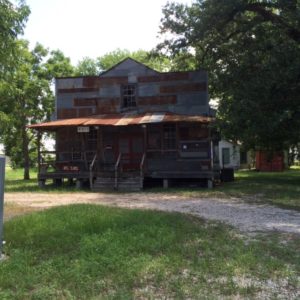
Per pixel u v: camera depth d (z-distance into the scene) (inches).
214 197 730.2
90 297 227.1
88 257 299.1
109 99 1063.0
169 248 328.5
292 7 844.6
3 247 317.4
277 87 788.6
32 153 1592.0
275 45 839.1
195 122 918.4
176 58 1152.8
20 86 1275.8
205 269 278.8
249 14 995.3
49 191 888.9
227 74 909.8
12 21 527.2
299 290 243.3
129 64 1059.3
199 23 950.4
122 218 429.1
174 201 676.1
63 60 1459.2
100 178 939.3
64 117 1077.8
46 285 245.1
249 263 291.4
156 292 237.9
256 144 1077.8
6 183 1167.6
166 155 1002.1
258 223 456.4
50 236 354.9
